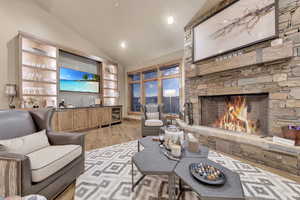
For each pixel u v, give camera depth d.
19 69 2.83
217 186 0.84
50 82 3.44
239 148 2.03
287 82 1.70
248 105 2.28
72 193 1.29
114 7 3.07
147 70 5.30
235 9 2.20
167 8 2.86
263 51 1.82
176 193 1.30
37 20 3.28
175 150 1.29
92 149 2.44
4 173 0.92
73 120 3.66
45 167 1.08
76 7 3.23
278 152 1.65
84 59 4.59
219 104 2.75
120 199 1.21
